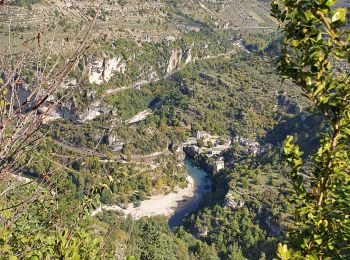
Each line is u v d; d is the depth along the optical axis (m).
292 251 4.22
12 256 5.13
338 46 3.83
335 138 4.42
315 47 3.80
